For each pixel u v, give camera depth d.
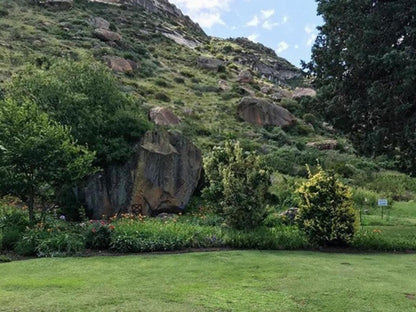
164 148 12.44
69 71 13.68
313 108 14.05
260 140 28.50
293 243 8.34
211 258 7.04
